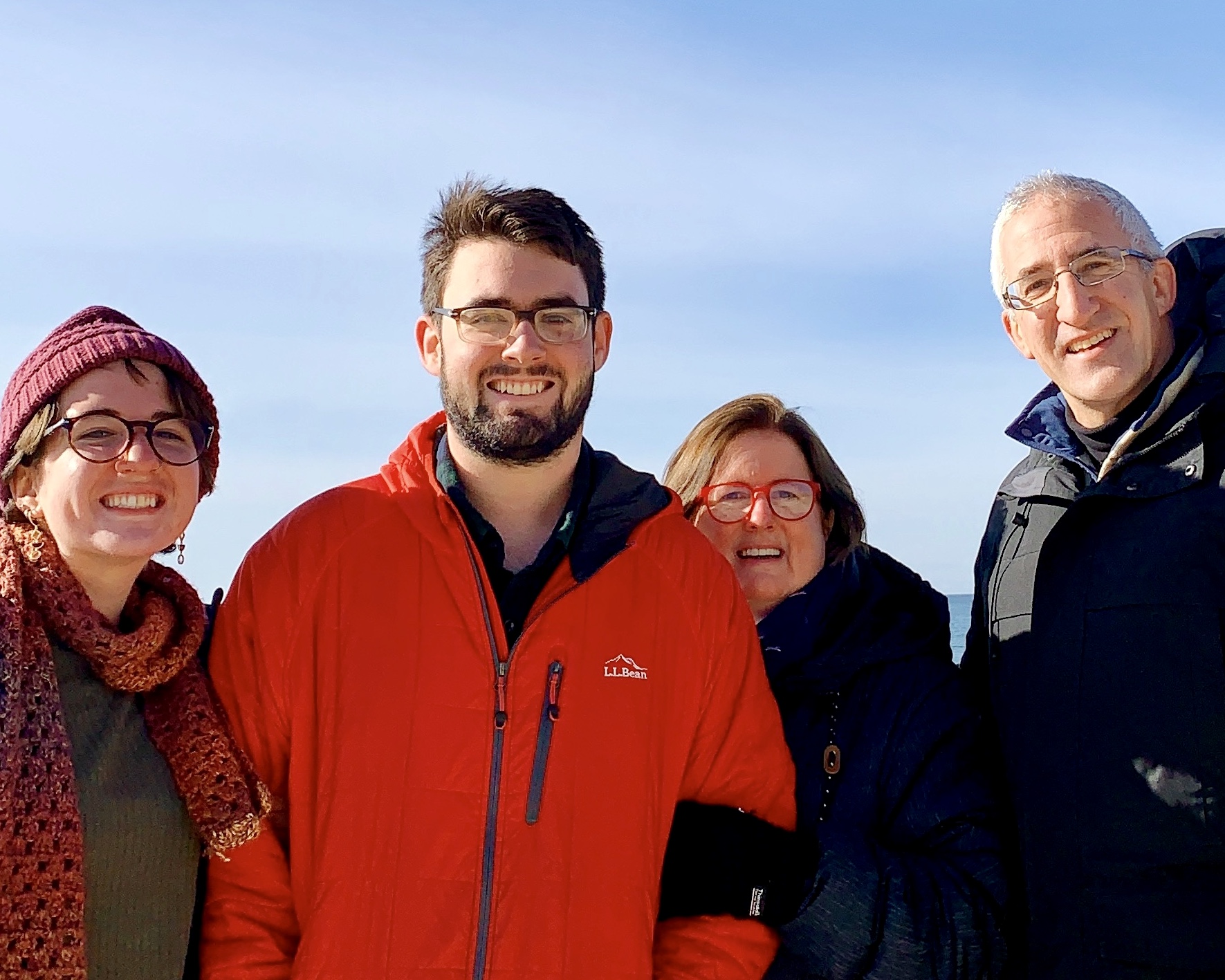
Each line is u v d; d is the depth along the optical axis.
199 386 2.22
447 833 2.17
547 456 2.42
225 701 2.27
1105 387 2.67
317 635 2.31
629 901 2.23
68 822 1.92
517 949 2.13
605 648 2.39
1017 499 2.89
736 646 2.55
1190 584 2.37
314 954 2.10
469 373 2.40
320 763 2.24
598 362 2.61
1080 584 2.55
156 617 2.13
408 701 2.25
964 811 2.61
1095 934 2.36
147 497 2.12
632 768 2.31
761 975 2.41
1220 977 2.23
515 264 2.39
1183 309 2.76
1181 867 2.30
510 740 2.25
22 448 2.09
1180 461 2.49
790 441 3.12
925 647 2.86
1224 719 2.29
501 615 2.40
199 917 2.25
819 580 2.97
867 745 2.70
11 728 1.90
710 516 3.09
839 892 2.42
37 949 1.85
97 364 2.07
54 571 2.06
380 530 2.41
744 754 2.51
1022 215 2.85
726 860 2.39
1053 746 2.49
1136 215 2.79
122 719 2.10
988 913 2.51
